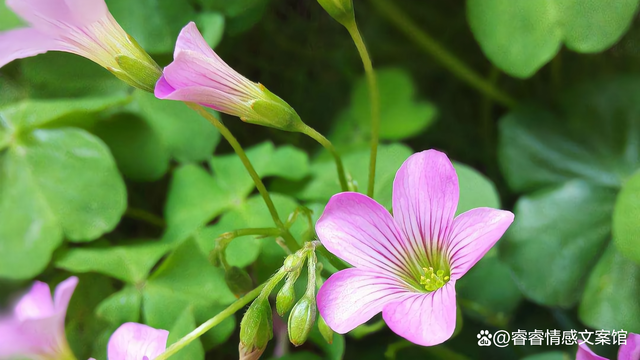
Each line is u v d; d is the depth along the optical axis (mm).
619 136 178
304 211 163
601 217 174
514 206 178
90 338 169
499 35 172
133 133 180
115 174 174
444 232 150
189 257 171
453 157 192
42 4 148
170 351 154
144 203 183
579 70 184
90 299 172
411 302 146
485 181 173
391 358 174
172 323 168
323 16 194
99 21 153
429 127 191
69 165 174
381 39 194
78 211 172
